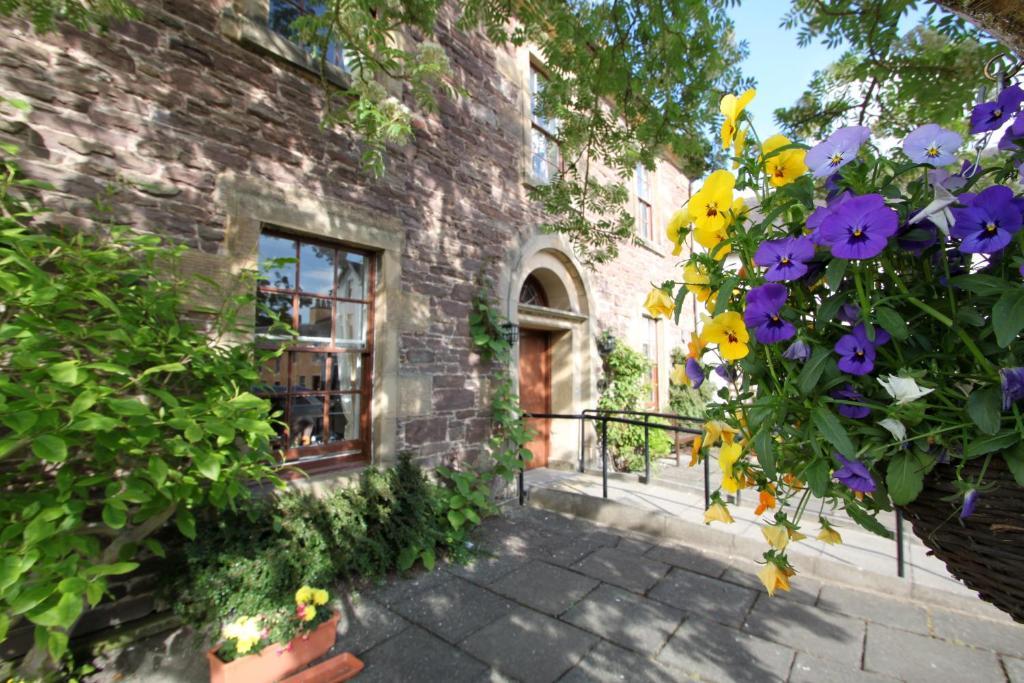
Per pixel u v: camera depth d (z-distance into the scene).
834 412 0.70
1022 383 0.56
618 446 6.88
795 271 0.67
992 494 0.62
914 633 2.63
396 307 4.04
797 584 3.21
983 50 2.33
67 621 1.46
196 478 2.29
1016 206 0.59
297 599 2.35
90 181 2.57
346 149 3.74
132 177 2.70
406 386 4.11
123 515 1.66
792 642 2.55
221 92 3.08
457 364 4.62
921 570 3.20
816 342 0.69
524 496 5.07
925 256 0.68
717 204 0.79
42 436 1.46
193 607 2.50
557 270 6.23
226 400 2.21
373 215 3.89
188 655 2.44
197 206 2.94
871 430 0.67
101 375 2.05
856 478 0.69
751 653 2.46
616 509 4.33
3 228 1.85
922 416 0.60
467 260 4.80
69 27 2.53
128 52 2.72
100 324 1.98
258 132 3.24
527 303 6.25
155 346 2.19
